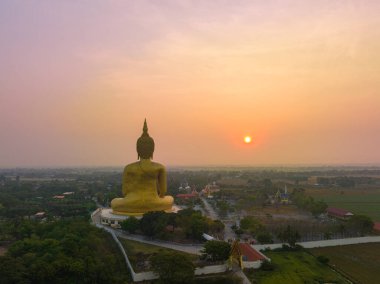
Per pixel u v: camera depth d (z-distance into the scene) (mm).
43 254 88438
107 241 109875
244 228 135500
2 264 74438
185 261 81312
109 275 79250
